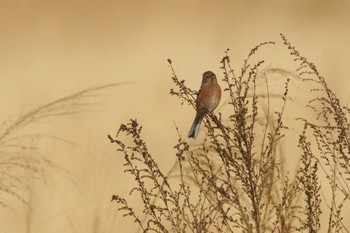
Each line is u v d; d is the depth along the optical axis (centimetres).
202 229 1252
